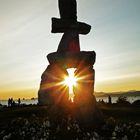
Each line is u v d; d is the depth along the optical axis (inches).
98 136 1037.8
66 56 1256.8
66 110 1245.1
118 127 1128.8
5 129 1194.0
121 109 1827.0
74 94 1275.8
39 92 1255.5
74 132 1074.1
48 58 1300.4
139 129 1103.0
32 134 1070.4
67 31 1301.7
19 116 1653.5
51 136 1053.8
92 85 1277.1
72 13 1309.1
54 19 1295.5
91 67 1290.6
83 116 1222.3
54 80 1258.6
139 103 2255.2
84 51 1277.1
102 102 2475.4
